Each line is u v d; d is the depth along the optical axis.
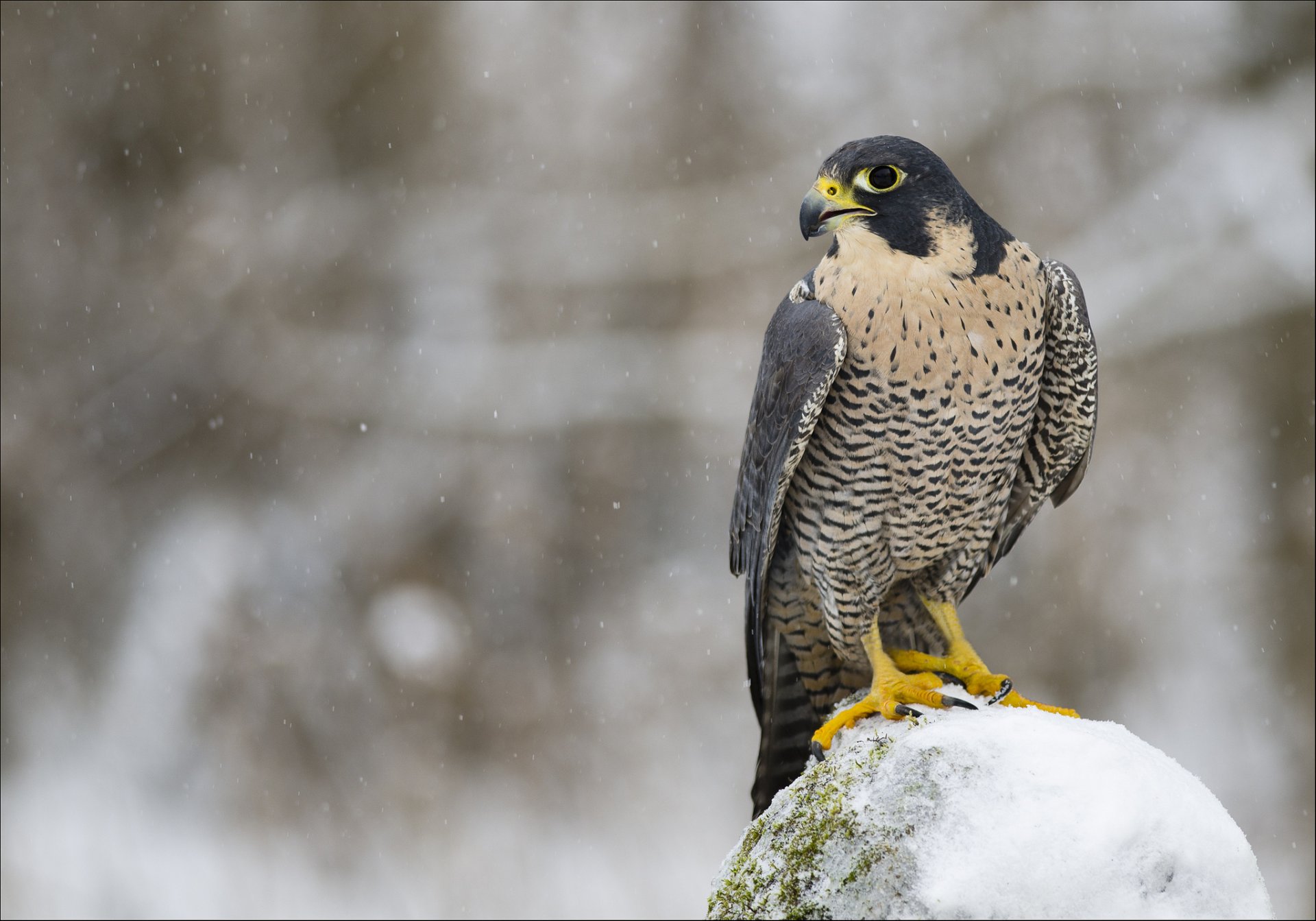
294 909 12.62
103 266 16.33
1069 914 2.88
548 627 14.84
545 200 17.05
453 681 14.00
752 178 16.64
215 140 16.84
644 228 16.52
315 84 17.25
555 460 15.76
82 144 16.33
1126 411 13.41
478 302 16.77
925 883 2.96
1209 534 13.50
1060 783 3.03
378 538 15.15
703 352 15.79
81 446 15.73
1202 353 13.63
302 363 16.16
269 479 15.87
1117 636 13.00
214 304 16.27
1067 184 15.14
